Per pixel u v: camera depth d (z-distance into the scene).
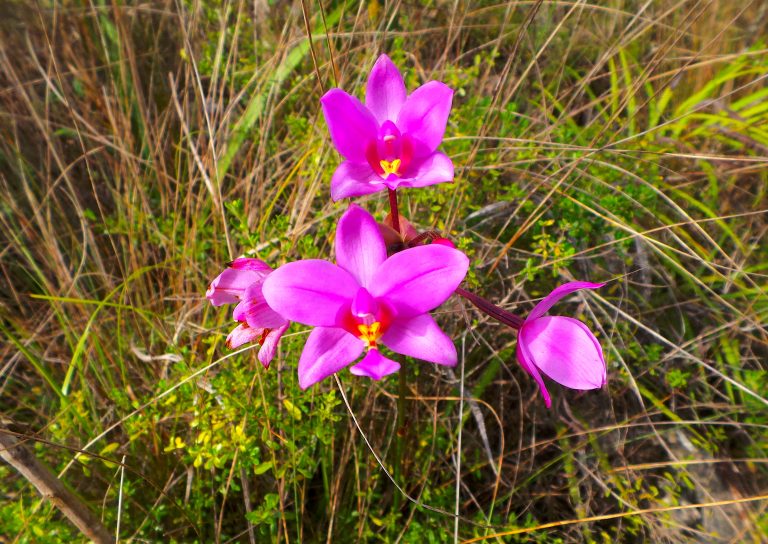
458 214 0.20
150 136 0.25
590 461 0.20
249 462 0.16
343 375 0.18
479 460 0.19
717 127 0.24
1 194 0.23
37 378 0.21
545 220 0.22
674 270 0.22
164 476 0.18
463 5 0.25
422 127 0.12
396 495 0.17
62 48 0.26
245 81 0.23
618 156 0.22
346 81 0.23
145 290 0.22
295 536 0.18
